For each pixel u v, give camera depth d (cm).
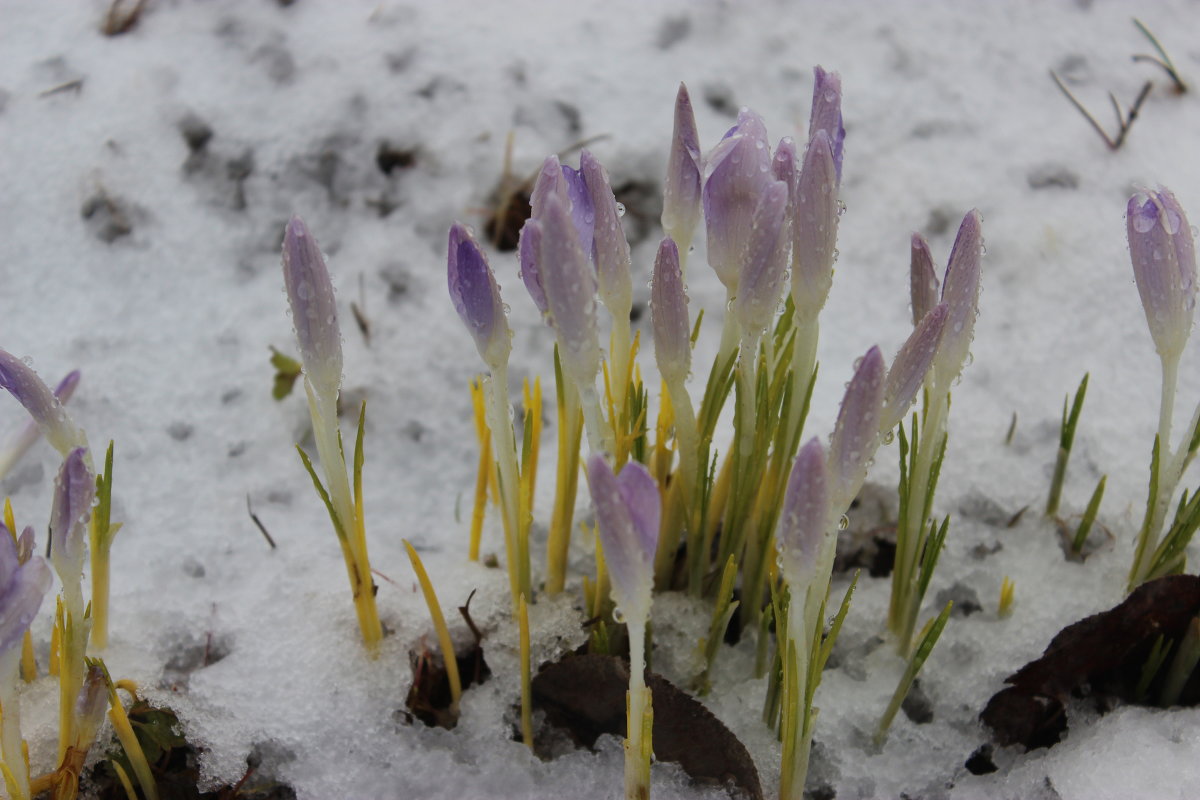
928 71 67
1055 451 56
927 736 50
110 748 49
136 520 55
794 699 46
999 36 69
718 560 52
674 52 67
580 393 46
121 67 65
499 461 49
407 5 68
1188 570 53
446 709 51
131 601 52
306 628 52
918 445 50
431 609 50
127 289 60
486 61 66
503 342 47
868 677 51
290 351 59
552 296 45
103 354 58
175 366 58
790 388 49
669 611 52
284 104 64
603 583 51
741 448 50
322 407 48
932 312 45
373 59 65
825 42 68
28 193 61
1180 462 50
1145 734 50
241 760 49
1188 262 48
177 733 50
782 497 50
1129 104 65
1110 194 63
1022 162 64
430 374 58
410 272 61
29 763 49
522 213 62
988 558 54
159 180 62
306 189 62
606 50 67
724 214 47
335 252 61
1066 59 68
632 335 60
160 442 56
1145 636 50
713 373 50
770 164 47
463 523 55
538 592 53
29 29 66
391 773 49
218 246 61
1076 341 59
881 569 54
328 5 68
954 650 52
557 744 50
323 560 54
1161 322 49
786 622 48
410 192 62
